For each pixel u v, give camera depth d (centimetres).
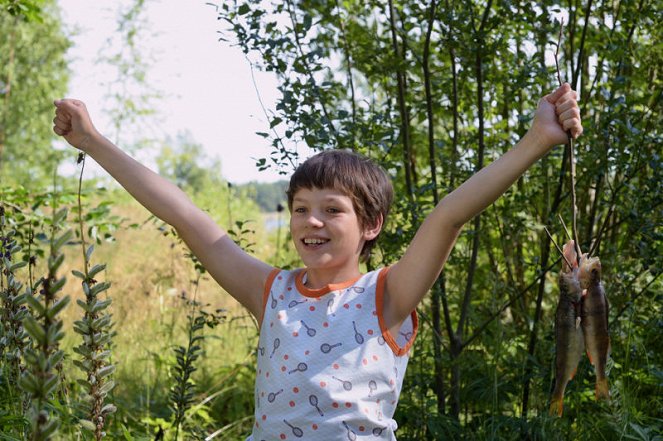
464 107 441
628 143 389
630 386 397
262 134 382
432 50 444
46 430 167
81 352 209
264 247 909
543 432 356
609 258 418
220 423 474
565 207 432
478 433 384
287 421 212
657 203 384
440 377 410
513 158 203
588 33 438
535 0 394
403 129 412
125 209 1268
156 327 591
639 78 425
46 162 1592
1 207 279
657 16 396
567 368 207
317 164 229
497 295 437
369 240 248
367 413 212
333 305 221
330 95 414
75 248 810
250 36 384
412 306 218
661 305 409
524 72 391
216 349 586
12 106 1545
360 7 435
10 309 241
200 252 241
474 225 406
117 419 407
